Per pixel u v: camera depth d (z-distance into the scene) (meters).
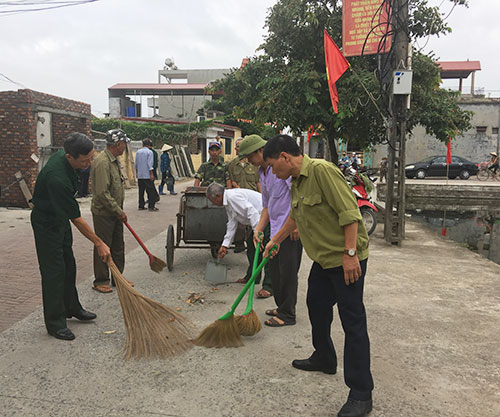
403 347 3.34
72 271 3.63
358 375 2.40
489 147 30.39
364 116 10.14
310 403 2.55
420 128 30.48
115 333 3.55
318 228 2.45
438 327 3.74
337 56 7.69
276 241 3.15
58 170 3.19
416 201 17.86
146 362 3.04
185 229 5.25
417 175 26.30
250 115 11.23
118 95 42.72
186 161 22.92
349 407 2.39
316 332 2.79
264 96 9.84
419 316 4.00
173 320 3.38
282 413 2.45
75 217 3.25
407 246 7.29
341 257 2.42
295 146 2.49
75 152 3.20
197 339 3.28
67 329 3.47
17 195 10.70
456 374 2.93
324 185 2.37
